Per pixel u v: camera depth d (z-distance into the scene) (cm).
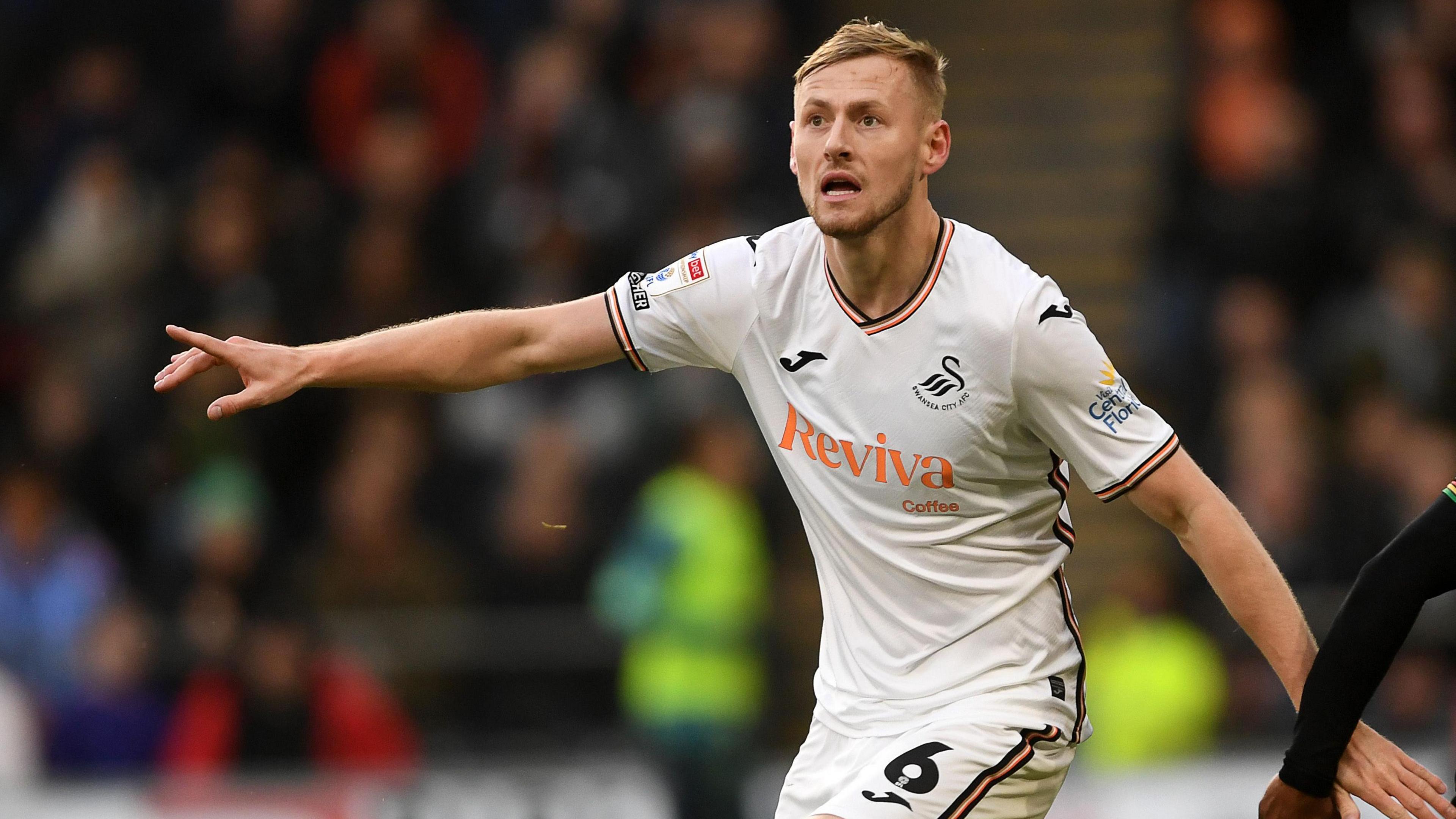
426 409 3603
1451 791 2580
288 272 3894
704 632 2997
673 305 1593
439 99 4206
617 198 3934
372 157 4088
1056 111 4662
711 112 3984
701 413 3200
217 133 4166
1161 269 4012
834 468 1565
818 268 1558
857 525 1570
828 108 1489
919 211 1516
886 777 1509
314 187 4091
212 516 3197
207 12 4262
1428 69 4241
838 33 1523
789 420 1584
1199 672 3138
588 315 1608
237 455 3538
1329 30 4247
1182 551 3809
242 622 3097
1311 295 3972
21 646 3219
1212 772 2975
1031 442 1540
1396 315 3853
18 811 2900
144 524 3538
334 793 2942
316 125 4200
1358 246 3981
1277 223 3966
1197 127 4081
